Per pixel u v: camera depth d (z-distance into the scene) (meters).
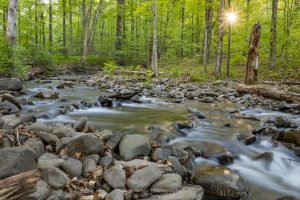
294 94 10.79
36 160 3.36
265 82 14.81
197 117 8.31
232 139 6.23
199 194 3.70
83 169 3.83
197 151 5.25
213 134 6.58
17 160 3.04
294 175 4.87
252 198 3.98
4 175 2.91
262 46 19.98
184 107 9.84
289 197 3.87
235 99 11.67
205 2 20.06
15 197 2.65
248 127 7.30
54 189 3.28
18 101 7.97
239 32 20.97
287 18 20.67
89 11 28.20
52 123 6.57
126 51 27.28
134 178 3.63
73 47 38.19
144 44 28.59
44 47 25.75
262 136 6.58
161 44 31.67
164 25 29.20
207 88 14.13
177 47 29.73
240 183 4.06
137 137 4.80
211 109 9.64
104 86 14.39
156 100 11.16
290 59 20.77
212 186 3.95
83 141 4.13
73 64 25.88
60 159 3.86
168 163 4.30
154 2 18.00
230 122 7.80
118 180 3.60
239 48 21.20
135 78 17.33
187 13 29.06
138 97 10.87
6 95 7.81
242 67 21.86
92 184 3.56
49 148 4.43
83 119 5.92
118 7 27.67
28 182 2.77
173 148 5.05
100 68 26.80
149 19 26.89
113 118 7.72
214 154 5.21
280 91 11.49
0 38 13.12
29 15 28.28
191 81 16.88
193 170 4.41
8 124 5.29
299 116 8.98
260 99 11.55
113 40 33.47
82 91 12.85
